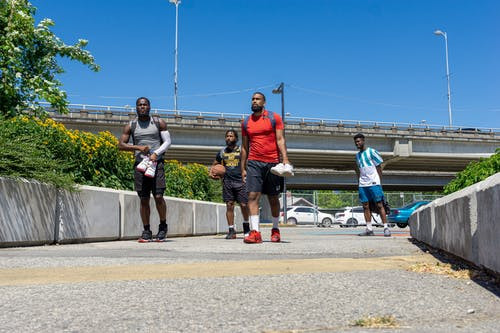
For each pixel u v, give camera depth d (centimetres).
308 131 4647
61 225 598
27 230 538
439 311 191
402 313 187
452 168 5778
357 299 212
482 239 275
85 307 193
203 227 1090
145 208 638
